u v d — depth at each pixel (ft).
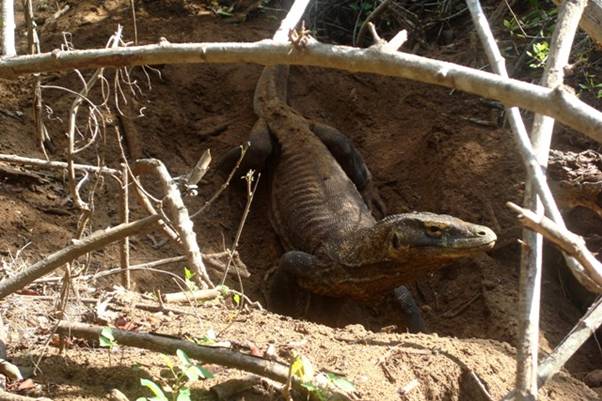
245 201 27.12
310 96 29.63
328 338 14.73
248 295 24.39
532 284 9.21
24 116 25.00
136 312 15.26
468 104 27.99
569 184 22.12
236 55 10.06
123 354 13.17
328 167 26.32
